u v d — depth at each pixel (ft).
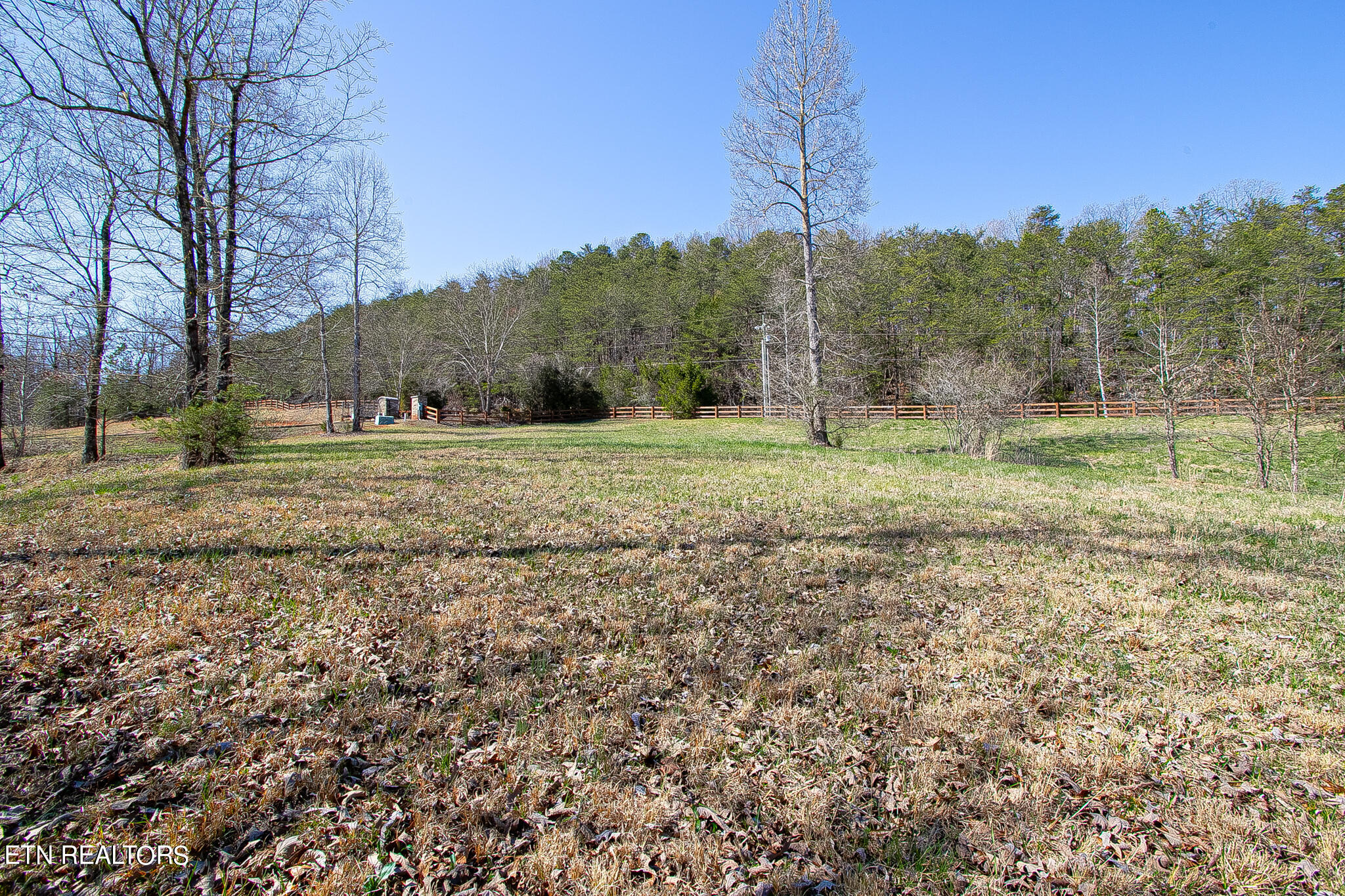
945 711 12.67
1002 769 10.98
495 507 29.86
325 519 26.71
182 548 21.98
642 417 160.25
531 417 163.22
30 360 60.54
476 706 12.60
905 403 146.92
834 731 12.03
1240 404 54.70
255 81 45.62
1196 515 30.14
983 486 38.06
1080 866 8.71
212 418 46.01
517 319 162.91
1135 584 20.06
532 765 10.88
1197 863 8.87
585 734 11.78
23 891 7.98
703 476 41.22
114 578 18.93
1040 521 28.43
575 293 210.18
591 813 9.78
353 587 18.74
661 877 8.64
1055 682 13.99
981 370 65.82
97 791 9.91
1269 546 24.38
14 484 42.09
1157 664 14.83
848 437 93.09
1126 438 85.66
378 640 15.42
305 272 49.88
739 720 12.33
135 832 9.07
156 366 48.98
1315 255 109.91
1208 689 13.64
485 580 19.65
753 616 17.46
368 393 162.20
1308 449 69.77
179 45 42.83
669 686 13.61
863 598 18.81
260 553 21.57
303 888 8.29
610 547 23.40
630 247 263.90
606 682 13.69
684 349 187.11
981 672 14.46
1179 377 58.59
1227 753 11.37
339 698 12.76
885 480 40.09
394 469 42.60
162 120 43.65
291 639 15.37
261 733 11.47
